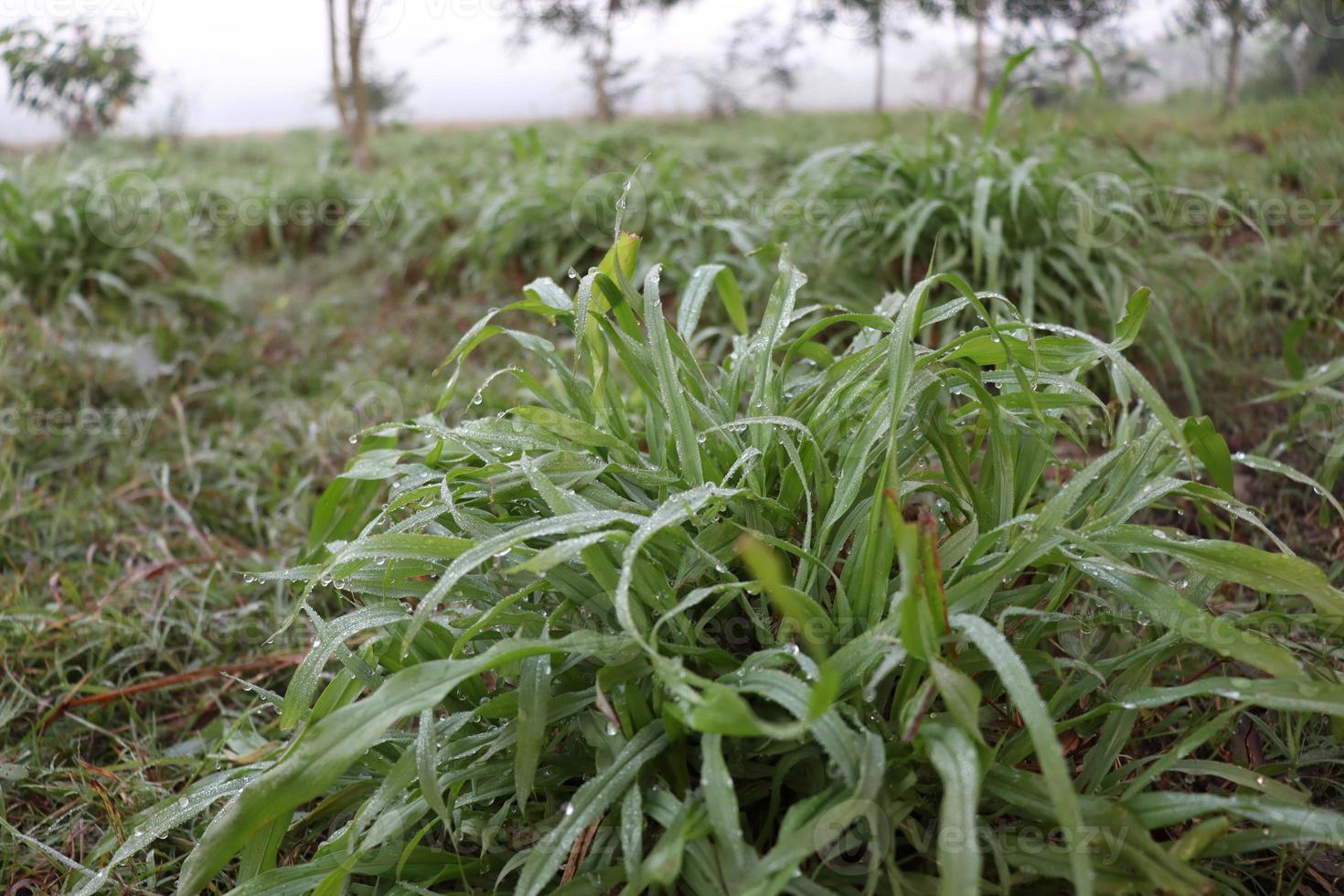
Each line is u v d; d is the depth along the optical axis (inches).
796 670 48.4
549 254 161.3
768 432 57.4
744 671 46.9
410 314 160.9
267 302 171.9
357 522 82.5
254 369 140.1
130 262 156.0
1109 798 48.0
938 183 127.6
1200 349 112.7
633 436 65.9
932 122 133.5
